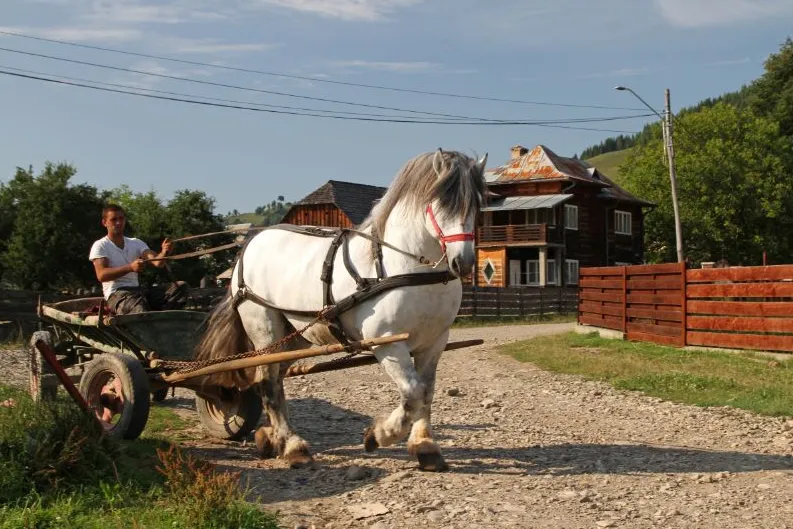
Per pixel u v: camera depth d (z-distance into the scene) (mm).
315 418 9859
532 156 49562
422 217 6410
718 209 54750
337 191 48812
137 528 4793
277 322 7598
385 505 5836
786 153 58250
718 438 8398
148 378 7570
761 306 14258
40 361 7527
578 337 19188
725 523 5387
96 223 37406
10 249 36062
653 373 12680
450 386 12859
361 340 6645
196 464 6055
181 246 41562
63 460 5695
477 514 5586
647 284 17359
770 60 68688
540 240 45250
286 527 5309
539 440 8352
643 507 5762
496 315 33938
